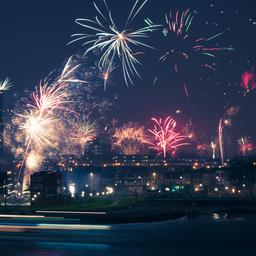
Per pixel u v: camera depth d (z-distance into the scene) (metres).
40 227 104.44
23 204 183.25
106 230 110.25
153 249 89.69
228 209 194.88
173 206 199.50
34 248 88.94
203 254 85.88
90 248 89.56
